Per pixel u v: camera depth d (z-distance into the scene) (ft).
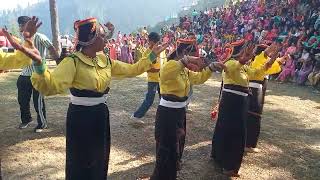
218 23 73.92
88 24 11.43
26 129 23.02
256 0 71.72
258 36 57.21
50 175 17.30
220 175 18.15
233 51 17.49
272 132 25.25
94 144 11.85
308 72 44.70
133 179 17.25
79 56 11.45
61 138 21.74
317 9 53.98
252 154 21.17
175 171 15.34
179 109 15.01
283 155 21.27
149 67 12.98
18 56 11.75
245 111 17.52
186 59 14.23
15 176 17.06
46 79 10.29
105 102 12.17
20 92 22.52
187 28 82.74
